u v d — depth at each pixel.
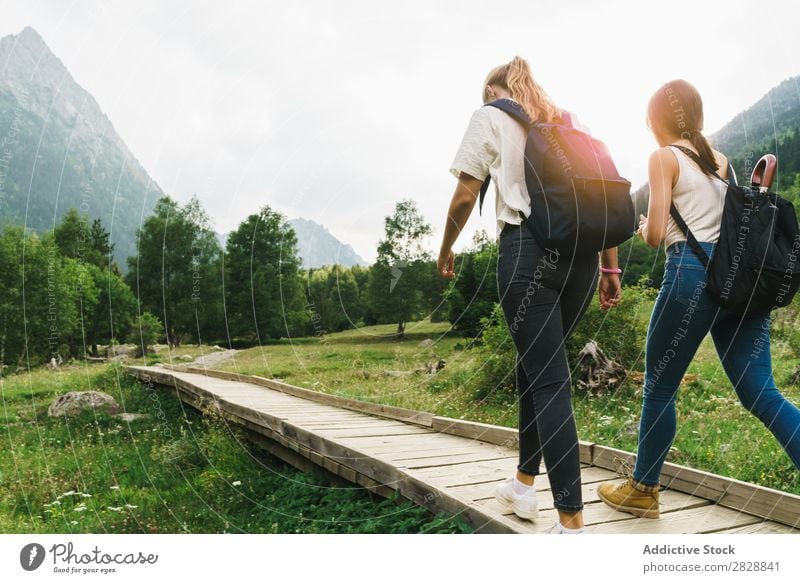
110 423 6.97
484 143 1.90
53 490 4.32
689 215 2.03
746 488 2.34
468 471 2.96
